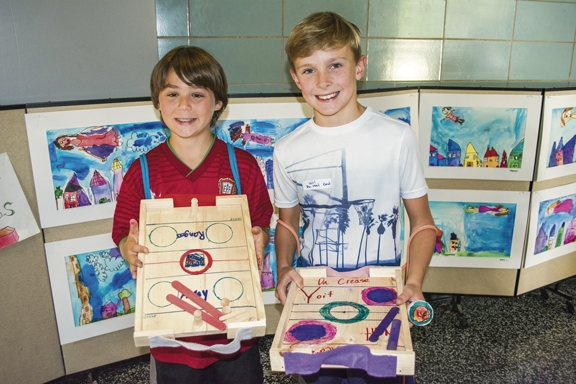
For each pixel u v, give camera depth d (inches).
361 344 35.4
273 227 73.7
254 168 51.1
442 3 88.4
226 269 41.8
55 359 66.6
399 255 49.1
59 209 62.4
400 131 45.5
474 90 78.5
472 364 73.5
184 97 47.0
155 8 73.0
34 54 63.5
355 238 47.5
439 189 82.1
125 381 71.4
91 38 65.9
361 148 45.7
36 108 58.9
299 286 44.0
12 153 58.4
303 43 43.1
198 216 44.8
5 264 60.2
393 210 47.3
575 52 96.0
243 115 69.6
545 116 79.7
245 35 82.8
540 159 81.2
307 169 46.9
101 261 67.0
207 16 80.7
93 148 62.9
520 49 93.5
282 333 37.7
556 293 91.5
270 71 85.4
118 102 63.6
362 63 47.7
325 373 45.6
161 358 45.9
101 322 68.6
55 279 64.3
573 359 74.4
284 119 70.9
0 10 60.7
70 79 66.1
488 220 83.3
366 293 43.1
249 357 48.1
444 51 91.0
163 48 80.5
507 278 86.2
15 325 62.3
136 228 45.8
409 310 39.8
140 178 48.9
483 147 80.4
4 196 58.2
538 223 84.8
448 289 86.6
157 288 40.4
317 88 43.7
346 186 46.4
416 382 69.4
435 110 79.0
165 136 67.0
